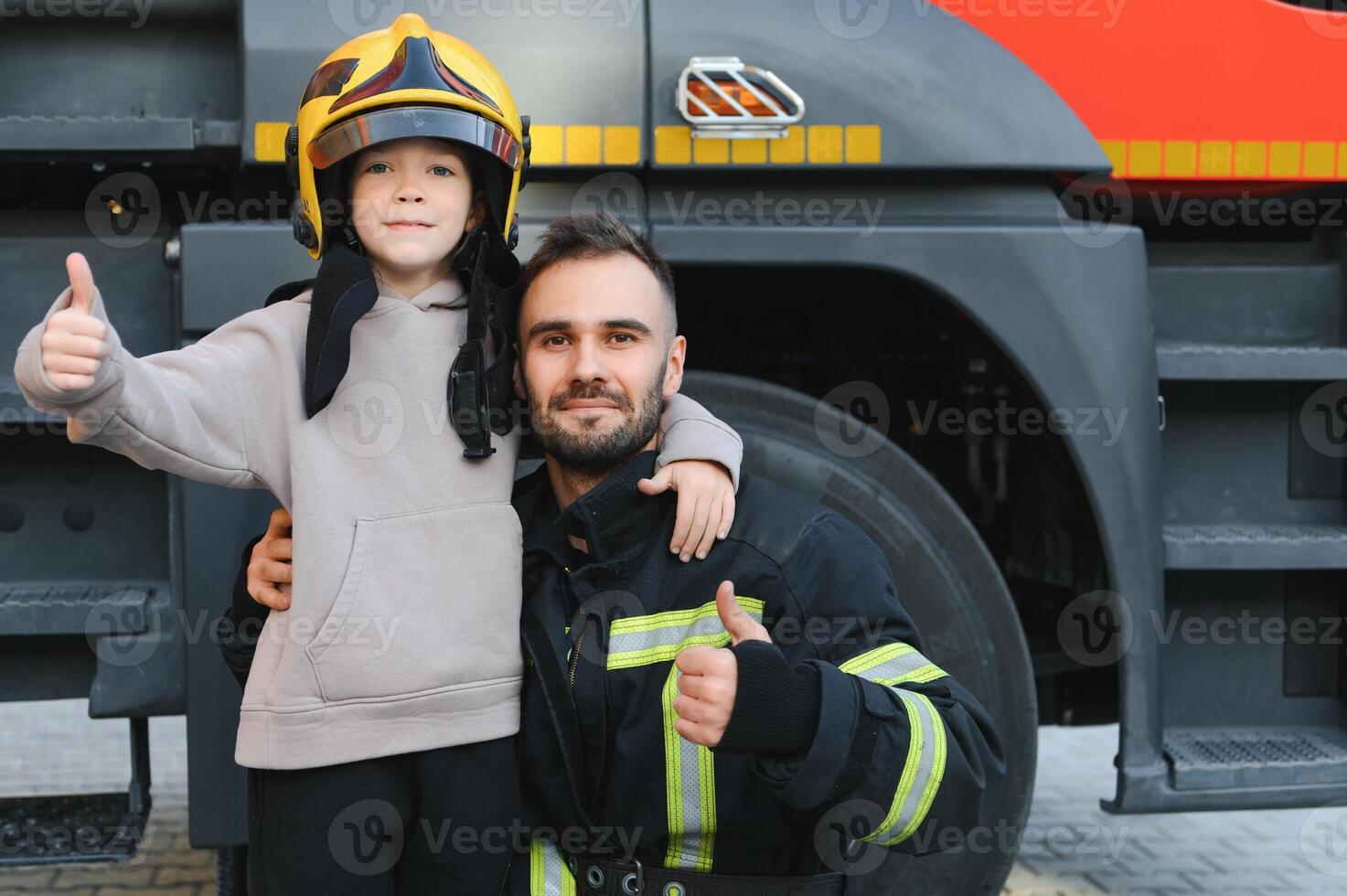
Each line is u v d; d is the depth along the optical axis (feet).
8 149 6.77
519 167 5.68
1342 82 7.73
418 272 5.53
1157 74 7.58
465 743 5.27
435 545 5.25
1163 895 10.30
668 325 5.47
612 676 5.19
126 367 4.56
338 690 5.11
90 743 15.06
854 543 5.42
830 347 8.80
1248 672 8.35
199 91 7.03
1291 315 8.38
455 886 5.32
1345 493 8.29
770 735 4.47
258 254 6.79
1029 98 7.40
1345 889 10.44
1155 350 7.67
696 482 5.21
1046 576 8.75
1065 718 9.42
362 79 5.26
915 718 4.69
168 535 7.14
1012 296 7.39
